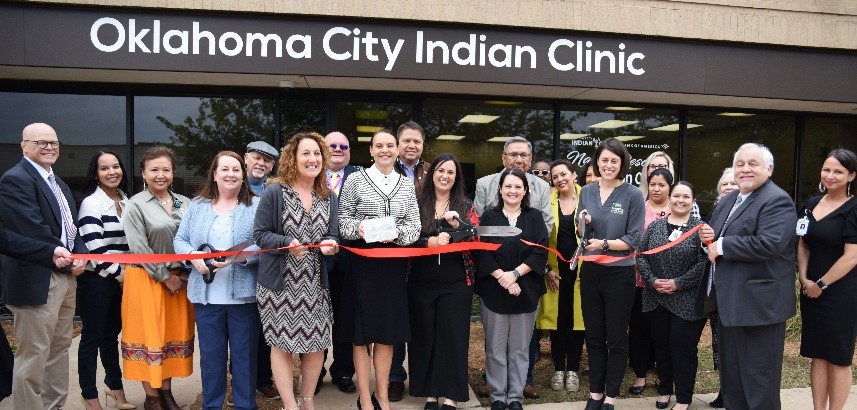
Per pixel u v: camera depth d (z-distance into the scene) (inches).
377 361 152.4
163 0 225.0
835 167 140.1
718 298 136.6
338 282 164.9
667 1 260.4
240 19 231.0
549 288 176.7
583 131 297.6
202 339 139.4
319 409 161.3
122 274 148.6
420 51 243.0
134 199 144.2
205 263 133.6
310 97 273.4
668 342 163.6
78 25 222.4
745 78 271.9
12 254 128.0
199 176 268.8
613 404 155.6
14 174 130.3
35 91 259.3
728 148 313.7
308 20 234.7
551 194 183.9
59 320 142.3
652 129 303.4
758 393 135.3
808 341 146.5
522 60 251.4
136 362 142.6
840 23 275.0
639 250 169.5
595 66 257.4
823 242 142.6
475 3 243.8
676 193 163.3
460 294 151.3
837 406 145.8
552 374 195.6
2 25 219.1
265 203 136.1
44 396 143.3
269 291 135.6
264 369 169.8
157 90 263.9
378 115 279.0
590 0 254.1
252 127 271.6
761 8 269.6
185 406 162.7
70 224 141.7
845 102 284.4
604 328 156.8
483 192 180.9
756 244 128.8
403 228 142.6
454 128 284.8
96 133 263.4
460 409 163.6
